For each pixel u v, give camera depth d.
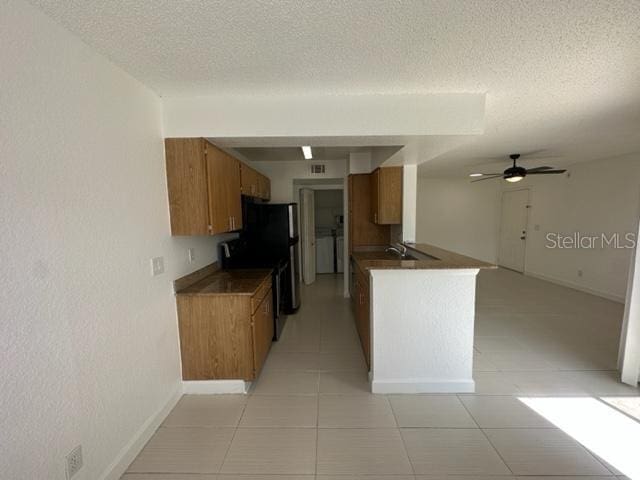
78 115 1.36
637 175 4.19
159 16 1.22
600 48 1.49
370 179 4.24
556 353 2.87
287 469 1.60
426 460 1.65
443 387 2.27
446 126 2.08
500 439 1.80
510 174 4.09
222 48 1.48
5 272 1.04
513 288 5.33
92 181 1.44
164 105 2.09
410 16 1.24
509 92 2.04
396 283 2.21
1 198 1.03
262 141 2.24
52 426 1.20
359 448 1.74
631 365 2.32
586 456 1.67
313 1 1.14
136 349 1.76
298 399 2.22
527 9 1.20
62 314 1.26
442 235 7.34
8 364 1.04
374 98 2.07
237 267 3.27
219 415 2.04
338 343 3.19
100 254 1.49
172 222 2.17
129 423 1.68
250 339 2.26
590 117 2.59
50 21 1.22
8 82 1.06
